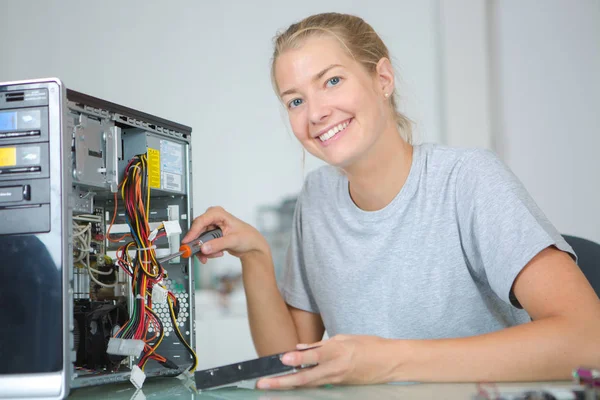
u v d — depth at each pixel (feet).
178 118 10.78
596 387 2.21
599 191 9.76
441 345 3.03
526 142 9.93
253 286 4.74
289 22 10.46
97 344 3.61
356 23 4.17
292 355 2.89
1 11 11.43
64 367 2.99
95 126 3.51
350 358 2.97
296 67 3.85
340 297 4.52
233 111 10.57
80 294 3.70
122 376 3.38
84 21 11.16
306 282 5.00
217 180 10.54
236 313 9.55
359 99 3.86
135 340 3.44
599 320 3.04
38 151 3.10
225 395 2.97
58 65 11.23
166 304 4.10
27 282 3.05
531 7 9.96
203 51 10.73
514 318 4.27
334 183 4.73
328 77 3.83
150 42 10.91
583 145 9.82
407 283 4.24
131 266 3.76
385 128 4.08
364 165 4.09
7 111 3.14
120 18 11.03
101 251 3.93
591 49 9.83
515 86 9.96
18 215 3.08
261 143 10.43
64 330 3.01
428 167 4.19
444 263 4.14
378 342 3.06
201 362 8.63
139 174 3.73
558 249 3.45
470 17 10.01
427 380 3.01
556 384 2.87
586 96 9.82
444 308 4.17
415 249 4.20
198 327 9.54
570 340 2.97
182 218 4.24
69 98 3.30
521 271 3.43
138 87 10.93
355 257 4.42
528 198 3.75
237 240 4.41
